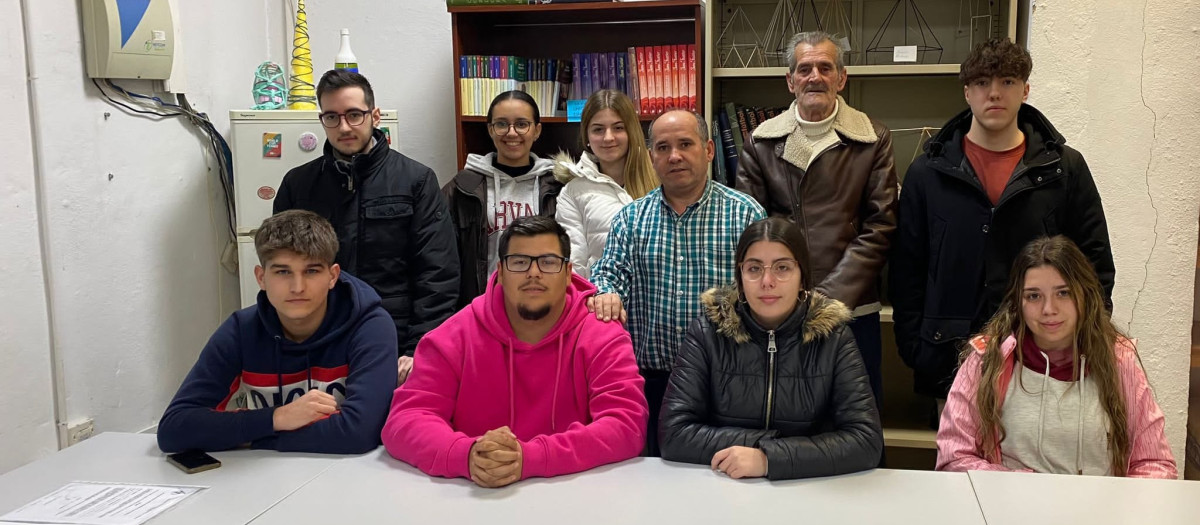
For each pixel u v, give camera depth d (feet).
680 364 5.82
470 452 5.20
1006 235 7.35
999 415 5.91
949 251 7.63
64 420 8.44
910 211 7.95
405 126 12.06
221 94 10.84
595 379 5.79
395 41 11.95
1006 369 5.92
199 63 10.37
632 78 10.57
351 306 6.38
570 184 8.39
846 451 5.24
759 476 5.22
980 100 7.20
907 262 8.07
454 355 5.91
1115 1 8.68
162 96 9.76
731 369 5.70
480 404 5.91
